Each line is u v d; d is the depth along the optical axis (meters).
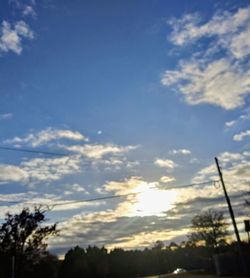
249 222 38.88
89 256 108.19
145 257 133.00
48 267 73.06
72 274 98.25
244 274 36.34
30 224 49.94
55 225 51.06
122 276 121.44
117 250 125.56
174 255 132.50
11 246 49.41
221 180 37.84
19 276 49.62
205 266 68.06
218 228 81.38
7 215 49.97
